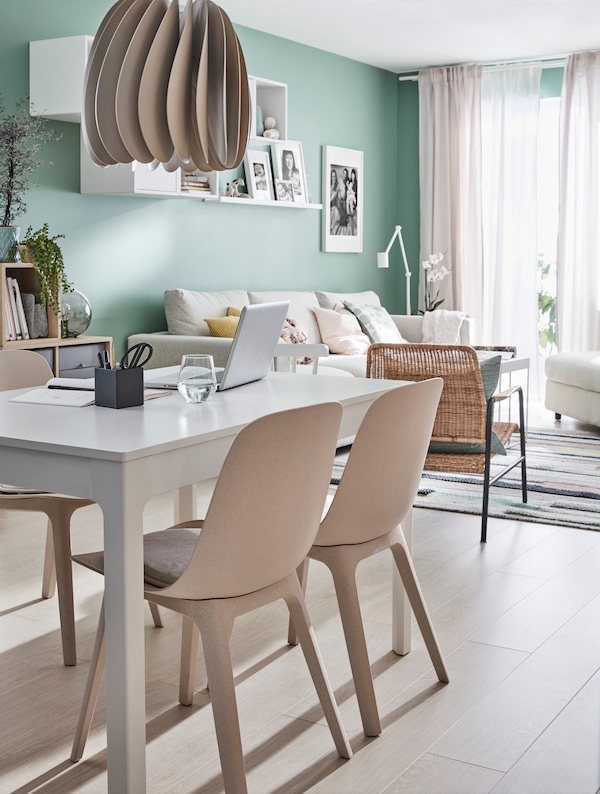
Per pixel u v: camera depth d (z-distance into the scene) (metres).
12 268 4.49
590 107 6.99
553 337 7.82
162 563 1.90
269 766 2.00
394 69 7.78
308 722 2.20
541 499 4.35
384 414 2.04
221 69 1.82
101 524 3.88
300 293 6.59
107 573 1.72
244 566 1.77
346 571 2.12
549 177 7.66
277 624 2.82
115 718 1.73
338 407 1.85
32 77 4.70
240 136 1.91
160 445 1.75
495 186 7.54
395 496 2.19
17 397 2.31
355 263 7.64
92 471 1.72
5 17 4.59
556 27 6.34
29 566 3.31
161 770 1.98
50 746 2.08
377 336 6.61
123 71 1.74
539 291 7.80
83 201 5.12
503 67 7.39
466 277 7.66
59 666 2.50
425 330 7.00
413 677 2.45
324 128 7.10
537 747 2.08
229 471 1.67
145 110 1.74
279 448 1.73
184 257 5.89
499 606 2.97
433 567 3.37
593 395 5.84
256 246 6.52
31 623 2.79
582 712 2.25
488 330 7.66
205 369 2.25
